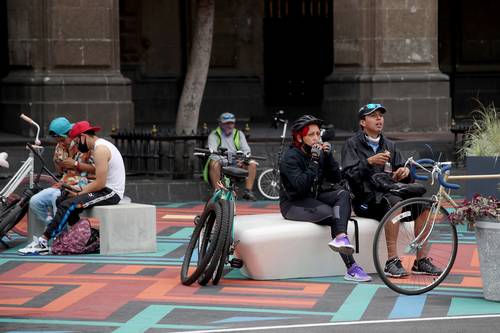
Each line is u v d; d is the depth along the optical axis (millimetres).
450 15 32656
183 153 19844
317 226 11859
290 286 11469
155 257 13414
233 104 31656
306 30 32469
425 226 11266
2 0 28969
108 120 24125
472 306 10453
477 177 11305
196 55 20938
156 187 19297
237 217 12484
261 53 31969
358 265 11922
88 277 12102
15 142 22000
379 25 25766
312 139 11773
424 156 21641
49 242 14273
